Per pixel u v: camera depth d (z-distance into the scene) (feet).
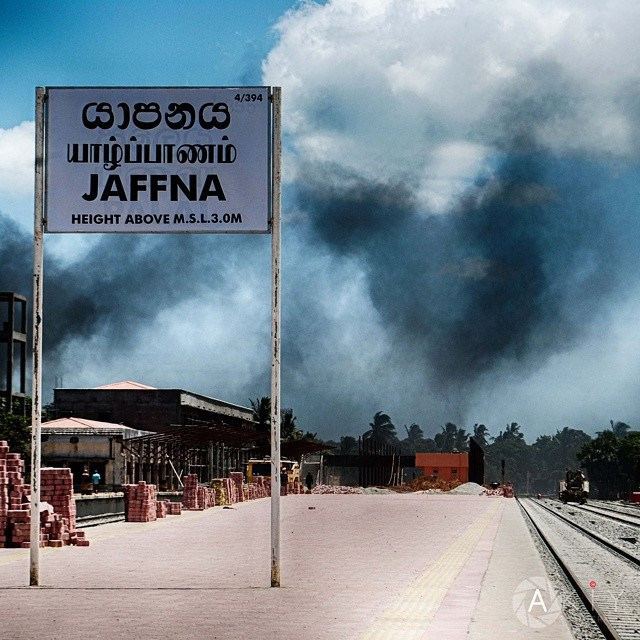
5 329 291.58
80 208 50.03
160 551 73.87
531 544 90.79
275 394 49.32
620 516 216.54
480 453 405.39
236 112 50.08
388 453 474.49
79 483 206.80
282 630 34.83
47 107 50.21
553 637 35.19
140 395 278.67
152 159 50.14
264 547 78.59
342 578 54.08
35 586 49.14
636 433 625.41
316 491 305.12
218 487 177.47
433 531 105.19
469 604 43.32
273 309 49.34
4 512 73.31
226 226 49.83
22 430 250.98
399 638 33.14
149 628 35.22
